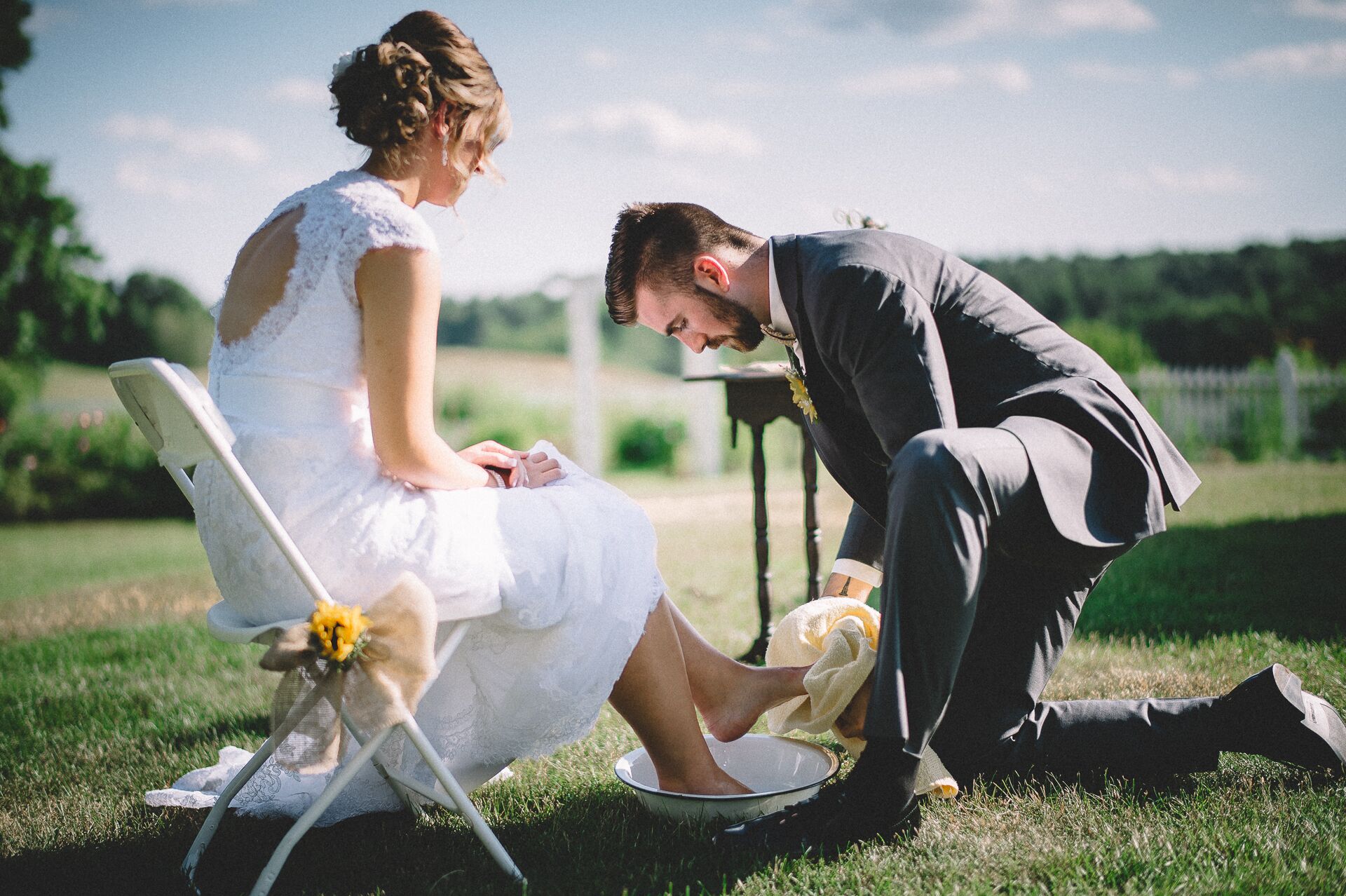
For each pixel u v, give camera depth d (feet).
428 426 5.89
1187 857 5.68
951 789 6.43
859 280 6.13
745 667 7.21
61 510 39.45
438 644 6.20
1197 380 41.19
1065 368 6.43
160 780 8.07
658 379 93.76
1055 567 6.22
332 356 5.87
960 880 5.59
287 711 5.42
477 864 6.23
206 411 5.24
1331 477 28.94
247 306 6.02
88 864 6.49
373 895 5.87
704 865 5.98
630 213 7.07
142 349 97.60
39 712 10.44
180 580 20.22
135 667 12.34
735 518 26.08
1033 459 5.81
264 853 6.58
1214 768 6.75
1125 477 6.13
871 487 7.37
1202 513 21.31
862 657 6.56
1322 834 5.86
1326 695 8.21
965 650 6.56
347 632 5.31
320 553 5.71
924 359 6.00
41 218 44.39
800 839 5.98
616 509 6.57
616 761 7.94
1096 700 6.99
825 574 16.35
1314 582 13.00
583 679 6.22
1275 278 65.26
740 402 10.93
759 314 6.79
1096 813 6.35
